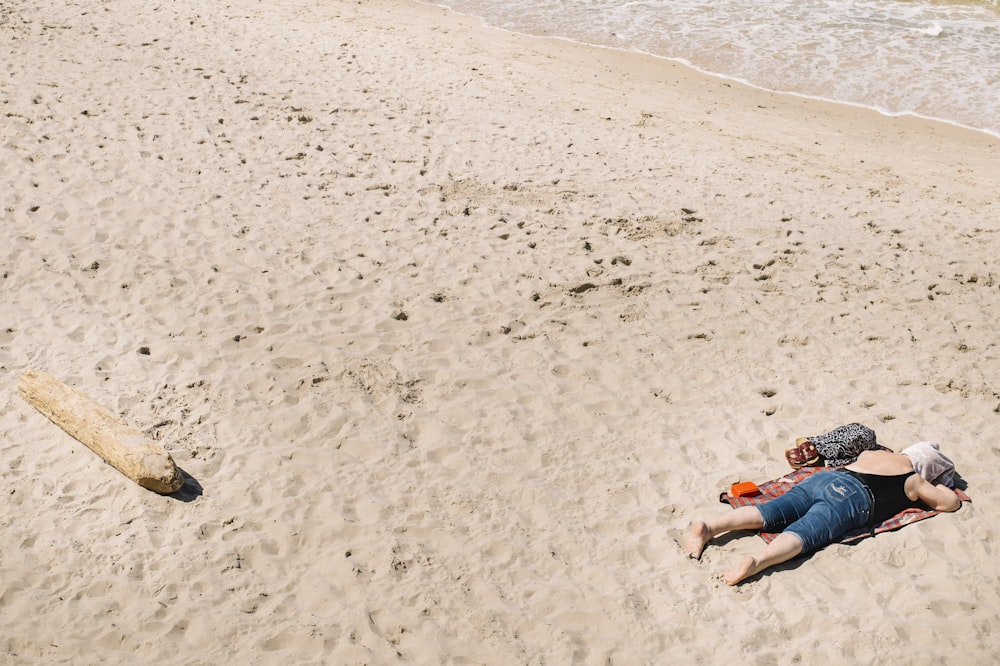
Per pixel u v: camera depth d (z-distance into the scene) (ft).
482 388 22.36
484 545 17.63
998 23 61.36
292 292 25.90
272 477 18.99
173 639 15.38
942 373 23.47
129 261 26.63
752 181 37.06
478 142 38.58
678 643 15.81
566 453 20.26
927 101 49.49
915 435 20.84
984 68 53.57
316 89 43.04
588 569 17.22
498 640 15.66
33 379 20.25
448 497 18.80
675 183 35.99
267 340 23.53
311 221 30.09
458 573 17.01
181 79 41.88
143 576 16.57
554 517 18.47
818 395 22.57
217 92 40.73
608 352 24.21
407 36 56.39
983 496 18.80
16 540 17.11
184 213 29.68
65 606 15.81
